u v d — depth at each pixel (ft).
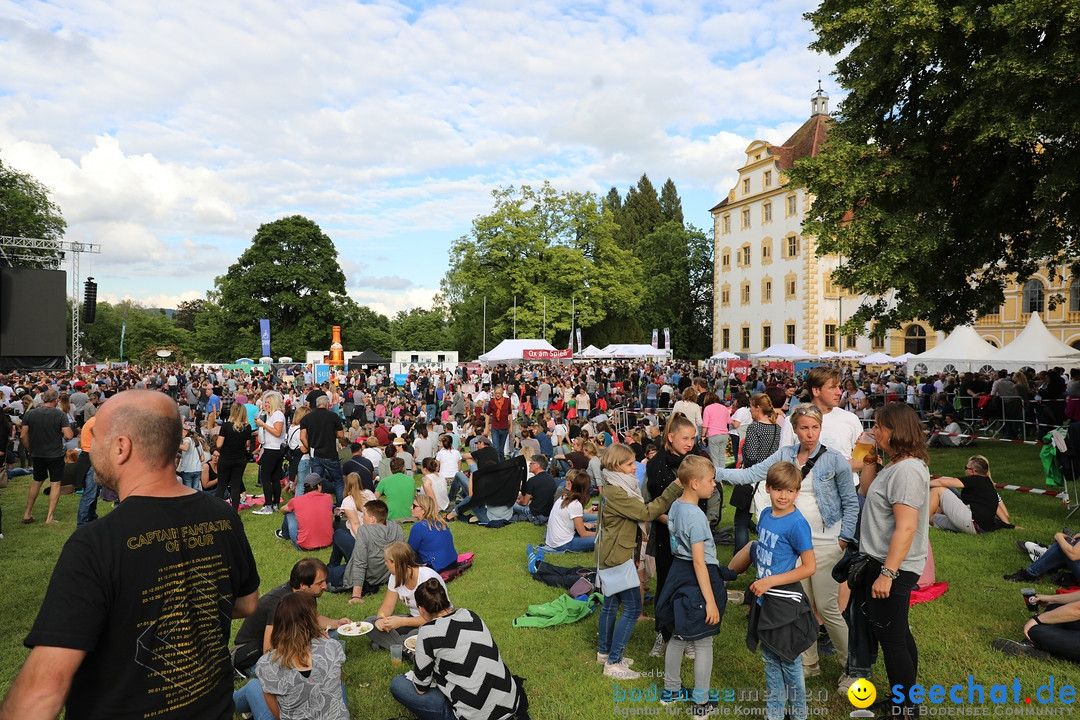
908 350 148.66
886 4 37.78
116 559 6.19
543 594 21.52
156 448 6.81
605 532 15.87
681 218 266.16
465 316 217.97
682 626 13.32
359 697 14.93
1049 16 30.55
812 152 156.97
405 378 122.52
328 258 199.00
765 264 168.45
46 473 31.96
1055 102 31.37
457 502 35.37
